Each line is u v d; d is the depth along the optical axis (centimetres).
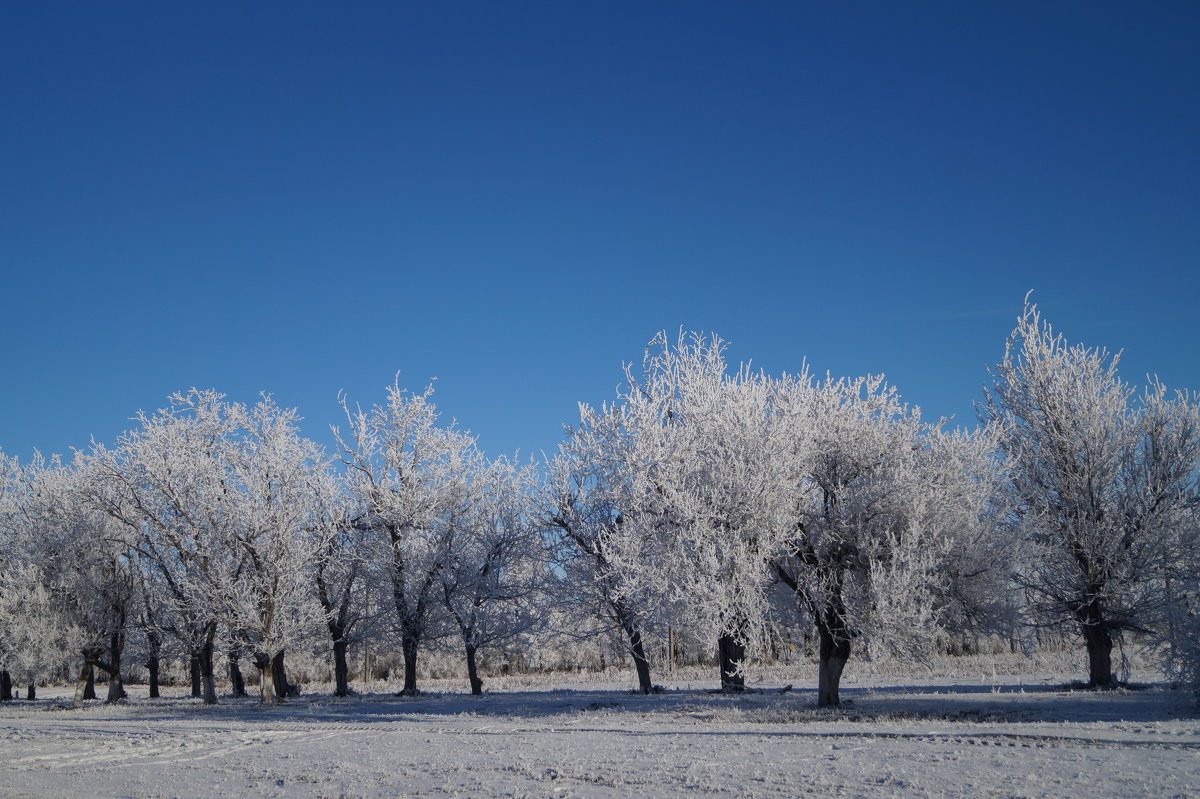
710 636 2106
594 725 2233
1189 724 1702
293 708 3331
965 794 1065
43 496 4325
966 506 2345
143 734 2444
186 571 3725
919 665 2181
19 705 4316
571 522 3344
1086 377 3127
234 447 3812
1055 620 2975
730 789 1171
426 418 4050
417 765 1552
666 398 2941
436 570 3844
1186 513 2861
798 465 2283
